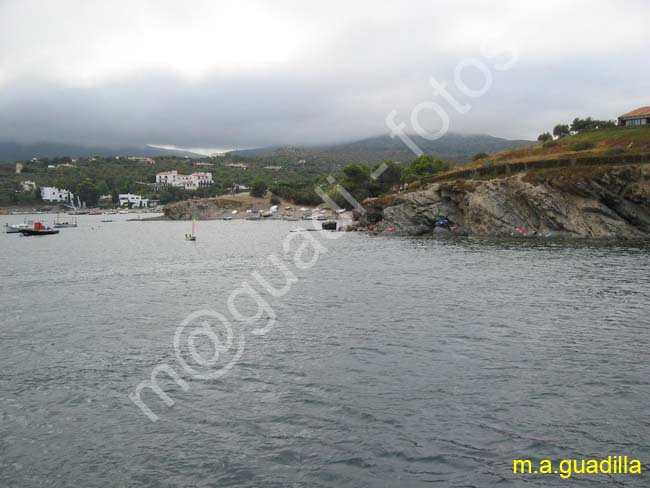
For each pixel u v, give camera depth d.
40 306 41.78
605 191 91.38
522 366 24.84
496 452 17.31
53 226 185.75
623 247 75.38
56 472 16.78
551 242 85.81
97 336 32.12
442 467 16.56
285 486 15.82
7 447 18.33
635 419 19.19
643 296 39.50
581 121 145.00
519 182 101.44
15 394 22.88
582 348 27.33
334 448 17.83
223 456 17.52
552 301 38.62
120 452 17.92
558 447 17.47
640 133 114.56
